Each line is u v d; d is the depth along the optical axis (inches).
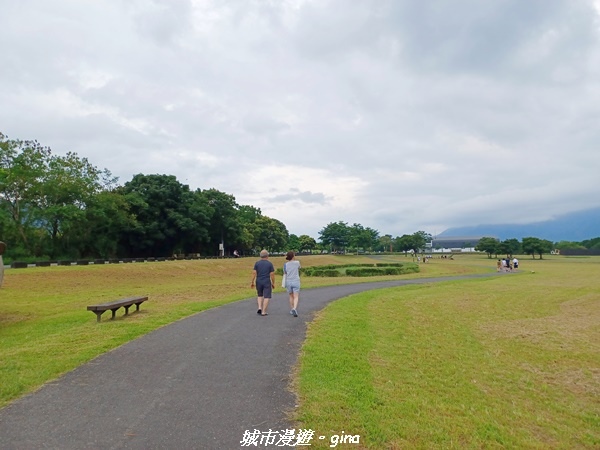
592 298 823.7
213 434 179.3
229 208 3132.4
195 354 300.8
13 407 205.8
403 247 5036.9
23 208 1846.7
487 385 296.2
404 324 469.4
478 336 456.8
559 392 301.0
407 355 338.6
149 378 248.7
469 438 203.2
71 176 1989.4
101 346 320.5
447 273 1635.1
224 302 575.5
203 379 247.4
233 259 2191.2
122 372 259.8
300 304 563.8
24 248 1846.7
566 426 242.2
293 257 479.5
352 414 206.4
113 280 1101.7
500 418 238.2
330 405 213.2
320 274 1365.7
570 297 834.8
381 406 222.5
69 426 185.3
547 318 600.4
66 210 1855.3
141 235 2333.9
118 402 212.2
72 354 298.7
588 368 359.9
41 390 228.8
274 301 594.9
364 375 269.6
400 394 246.8
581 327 539.8
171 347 320.2
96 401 213.3
